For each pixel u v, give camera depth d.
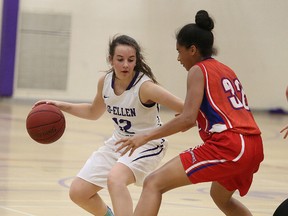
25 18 32.38
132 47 7.49
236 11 33.47
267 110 34.22
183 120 6.66
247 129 6.82
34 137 7.93
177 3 32.94
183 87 33.22
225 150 6.67
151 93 7.47
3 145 17.11
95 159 7.85
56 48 32.72
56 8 32.59
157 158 7.70
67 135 20.64
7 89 32.16
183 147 19.02
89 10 32.72
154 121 7.77
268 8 33.69
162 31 32.97
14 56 32.09
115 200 7.19
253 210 10.38
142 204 6.74
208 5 33.22
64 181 12.21
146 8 32.88
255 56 33.78
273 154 18.44
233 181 7.04
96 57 32.91
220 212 10.02
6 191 10.86
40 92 32.75
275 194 12.05
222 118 6.75
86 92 33.00
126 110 7.64
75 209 9.67
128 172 7.42
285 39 33.84
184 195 11.52
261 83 33.94
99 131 22.50
